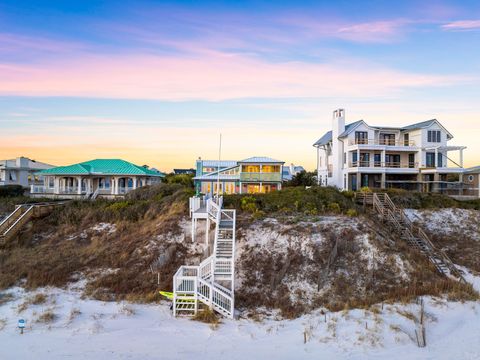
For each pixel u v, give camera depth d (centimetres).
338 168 4234
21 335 1427
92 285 1927
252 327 1568
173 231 2439
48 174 4200
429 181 3878
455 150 4159
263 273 2020
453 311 1719
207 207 2292
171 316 1662
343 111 4275
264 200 2930
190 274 1953
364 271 2025
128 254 2222
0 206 3331
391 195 3347
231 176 4059
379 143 4153
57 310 1652
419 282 1962
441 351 1400
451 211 3203
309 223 2484
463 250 2617
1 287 1878
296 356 1331
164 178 4800
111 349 1337
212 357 1309
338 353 1359
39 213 2906
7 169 5144
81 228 2772
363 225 2458
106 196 3953
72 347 1342
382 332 1496
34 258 2239
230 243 2095
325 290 1886
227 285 1920
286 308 1741
